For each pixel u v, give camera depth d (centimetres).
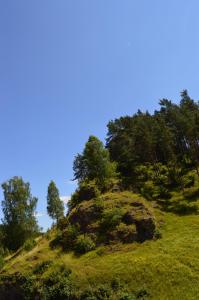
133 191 8500
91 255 6178
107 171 9219
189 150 10081
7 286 6119
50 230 8544
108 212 6988
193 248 5634
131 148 10356
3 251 8888
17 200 10012
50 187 10006
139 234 6431
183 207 7562
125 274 5306
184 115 9319
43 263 6162
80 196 8694
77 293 5225
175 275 5031
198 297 4519
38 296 5562
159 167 9638
